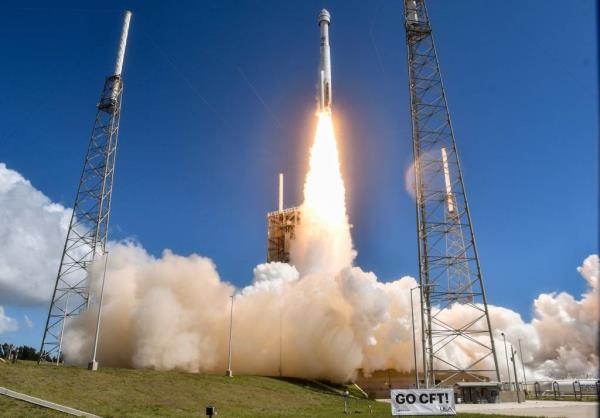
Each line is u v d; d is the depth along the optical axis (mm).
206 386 61875
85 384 50656
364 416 46688
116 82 80250
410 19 84812
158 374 63688
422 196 78312
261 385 70000
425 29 84562
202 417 43469
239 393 61844
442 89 82000
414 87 82562
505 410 52812
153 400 50344
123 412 42000
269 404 58500
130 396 50000
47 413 37312
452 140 79750
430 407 37688
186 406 50125
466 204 77125
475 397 70625
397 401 37938
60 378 50969
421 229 77125
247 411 51469
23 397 39906
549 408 55344
